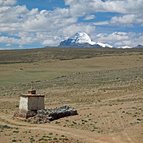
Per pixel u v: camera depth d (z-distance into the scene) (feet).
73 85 325.83
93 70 476.95
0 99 283.18
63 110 189.57
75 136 152.76
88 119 177.68
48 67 534.37
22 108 197.57
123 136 150.00
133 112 184.24
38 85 349.61
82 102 242.37
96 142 144.15
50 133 157.99
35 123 184.14
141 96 241.96
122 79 332.80
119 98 241.55
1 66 561.84
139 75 350.84
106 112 188.65
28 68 526.16
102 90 281.13
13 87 352.49
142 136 148.15
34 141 144.05
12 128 172.76
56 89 311.27
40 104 197.47
